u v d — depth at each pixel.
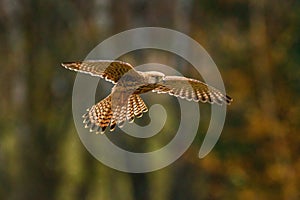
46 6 45.09
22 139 45.28
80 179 44.56
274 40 46.88
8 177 44.78
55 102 45.50
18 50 45.78
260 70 46.56
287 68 46.59
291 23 46.75
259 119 46.22
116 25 45.12
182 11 46.16
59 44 45.19
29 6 45.28
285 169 46.31
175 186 46.47
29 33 45.59
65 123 44.91
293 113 46.25
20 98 46.00
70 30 44.91
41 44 45.59
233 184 47.06
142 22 45.62
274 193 46.66
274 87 46.62
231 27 47.28
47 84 45.66
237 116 46.62
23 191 44.53
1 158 45.12
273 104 46.47
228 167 46.69
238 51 46.72
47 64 45.59
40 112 45.69
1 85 46.28
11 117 45.84
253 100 46.59
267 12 47.06
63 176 44.69
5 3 45.28
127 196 44.94
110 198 44.78
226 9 47.47
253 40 46.75
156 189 45.75
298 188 46.12
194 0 47.75
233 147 46.56
